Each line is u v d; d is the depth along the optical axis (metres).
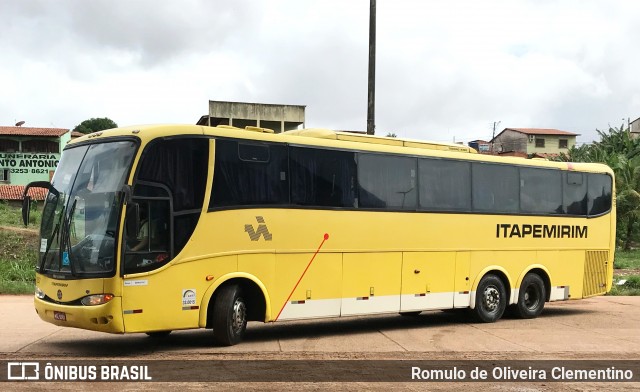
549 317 15.38
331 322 14.07
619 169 39.44
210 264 9.92
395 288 12.37
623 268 29.03
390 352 10.13
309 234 11.19
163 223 9.48
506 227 14.37
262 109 50.28
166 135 9.66
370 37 17.62
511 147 84.00
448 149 13.75
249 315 10.72
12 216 30.86
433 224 13.03
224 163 10.24
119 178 9.25
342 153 11.77
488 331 12.76
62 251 9.38
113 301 8.88
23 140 55.47
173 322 9.48
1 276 19.38
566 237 15.62
